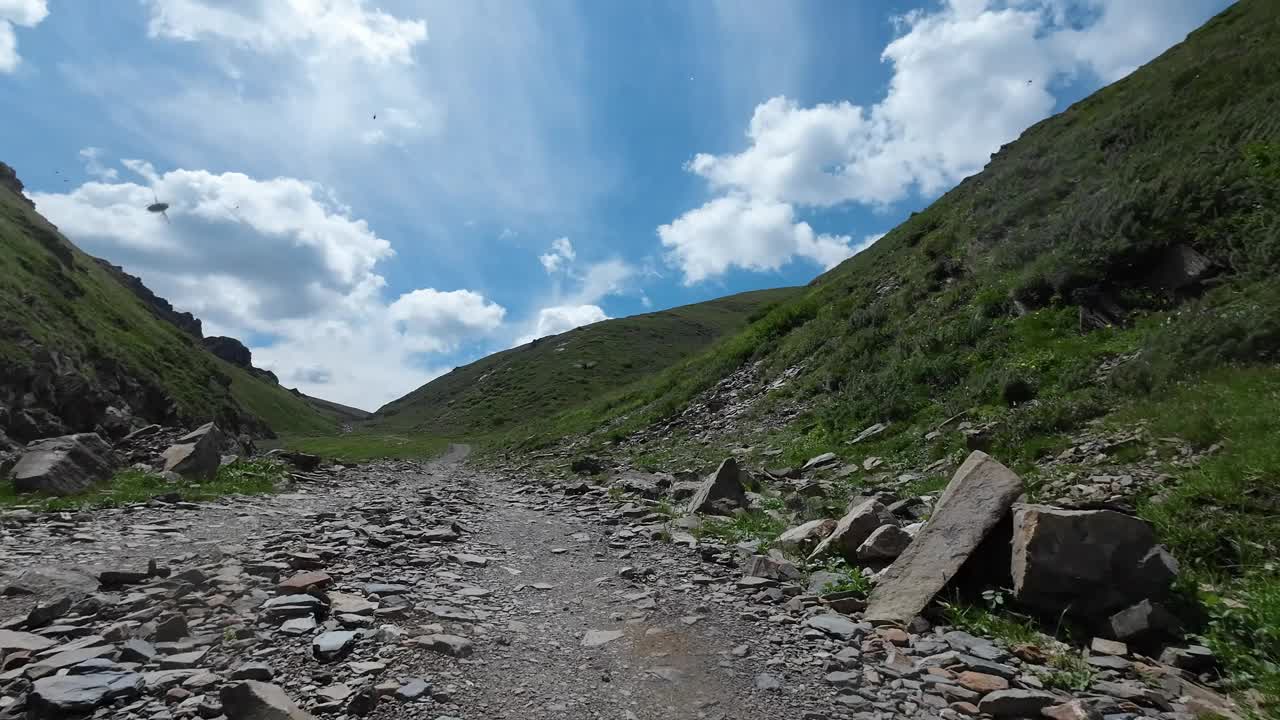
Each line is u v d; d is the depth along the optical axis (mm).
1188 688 4891
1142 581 5992
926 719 4496
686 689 4914
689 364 41250
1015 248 20250
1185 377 11500
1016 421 12883
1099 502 8320
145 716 4180
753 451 19719
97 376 68125
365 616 6098
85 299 92125
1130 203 16406
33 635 5508
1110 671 5227
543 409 112125
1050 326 16328
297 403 179125
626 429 31438
